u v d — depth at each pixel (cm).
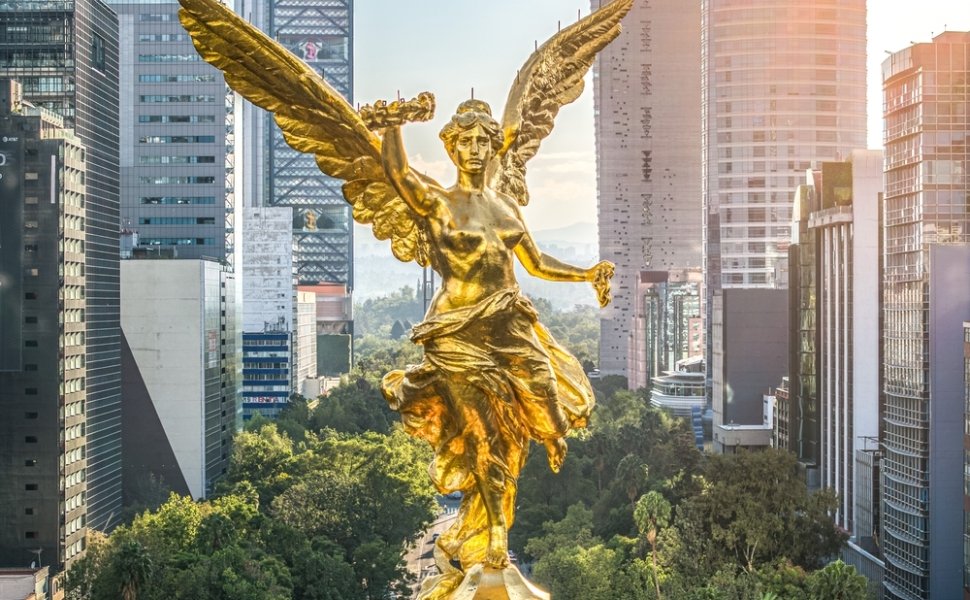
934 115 11981
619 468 14250
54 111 15662
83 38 15975
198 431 18512
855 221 14538
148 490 17775
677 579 9688
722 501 10694
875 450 13988
